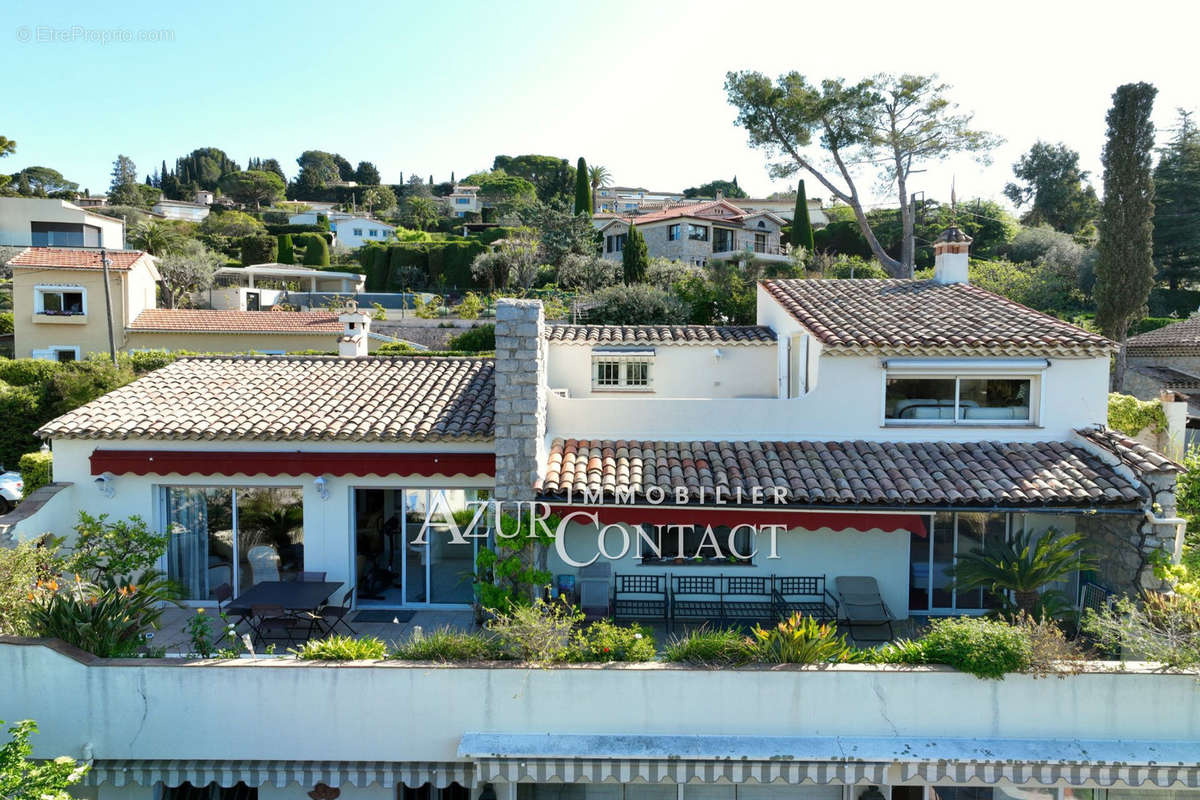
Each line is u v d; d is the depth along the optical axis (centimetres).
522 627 1327
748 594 1778
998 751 1223
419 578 1870
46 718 1289
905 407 1880
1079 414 1828
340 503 1831
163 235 8688
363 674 1278
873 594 1717
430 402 1945
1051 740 1252
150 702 1285
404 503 1855
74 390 3281
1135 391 4109
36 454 2370
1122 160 4044
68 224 7719
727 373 2681
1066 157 9625
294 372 2188
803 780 1214
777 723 1262
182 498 1880
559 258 7444
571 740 1245
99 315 4853
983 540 1803
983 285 5425
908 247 5362
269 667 1284
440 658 1314
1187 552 1830
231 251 10788
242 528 1880
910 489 1598
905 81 5122
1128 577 1600
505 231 10025
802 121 5325
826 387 1858
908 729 1259
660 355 2678
